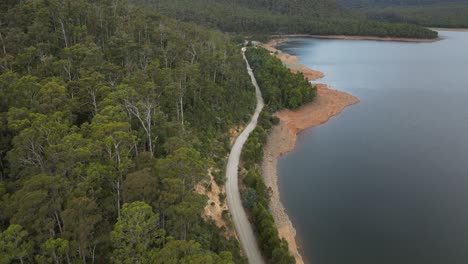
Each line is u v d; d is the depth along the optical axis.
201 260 29.09
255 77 137.00
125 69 69.75
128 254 30.58
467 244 58.53
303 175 80.62
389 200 70.81
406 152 91.62
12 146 42.47
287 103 120.19
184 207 35.31
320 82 157.25
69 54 65.06
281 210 67.25
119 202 38.81
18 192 32.03
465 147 93.81
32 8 78.00
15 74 51.66
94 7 91.25
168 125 56.72
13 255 27.97
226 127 86.38
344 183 77.25
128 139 40.47
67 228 31.25
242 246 53.34
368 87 149.75
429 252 57.00
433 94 139.50
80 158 37.03
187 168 38.88
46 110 45.69
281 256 48.19
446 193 73.00
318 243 59.06
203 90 85.56
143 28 96.25
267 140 95.12
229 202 62.88
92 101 54.34
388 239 59.97
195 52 92.88
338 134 103.62
